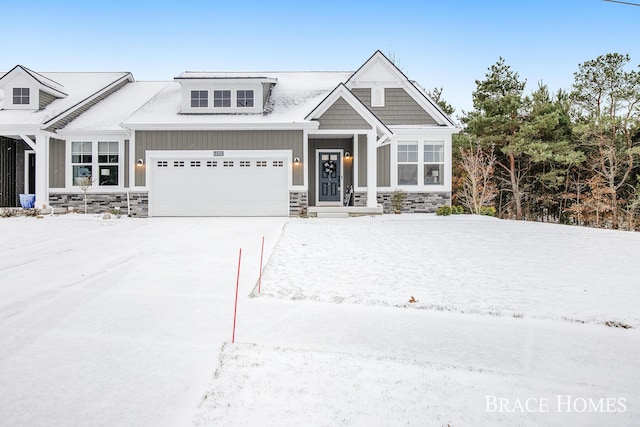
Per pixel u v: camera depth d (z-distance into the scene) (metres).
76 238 10.63
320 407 3.12
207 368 3.71
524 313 5.30
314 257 8.55
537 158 24.09
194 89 18.06
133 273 7.03
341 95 17.17
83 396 3.21
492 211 20.50
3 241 9.99
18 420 2.87
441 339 4.55
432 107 19.86
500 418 3.04
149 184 16.89
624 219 24.64
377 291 6.24
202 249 9.21
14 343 4.17
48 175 18.09
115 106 20.36
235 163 17.03
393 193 19.31
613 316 5.18
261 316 5.16
